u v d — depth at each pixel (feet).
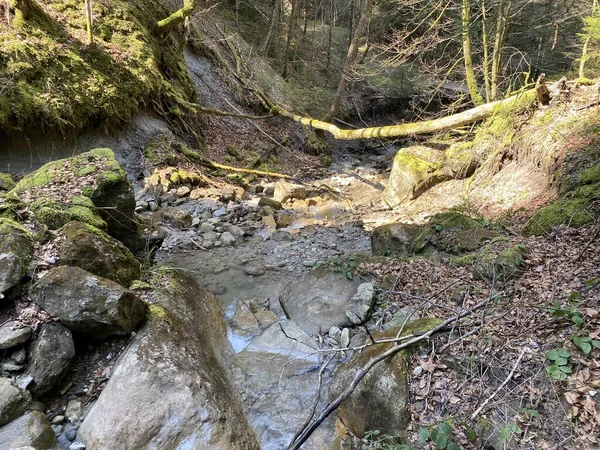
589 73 32.65
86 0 30.40
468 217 21.94
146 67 36.42
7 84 25.36
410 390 10.87
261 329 17.22
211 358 13.29
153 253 19.97
